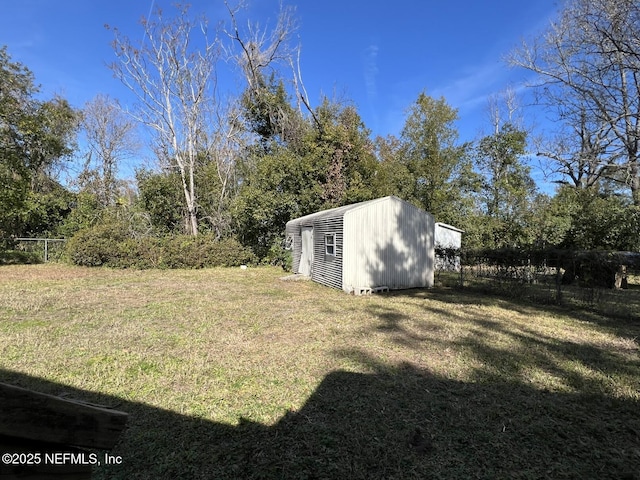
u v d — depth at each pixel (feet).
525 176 76.54
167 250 53.72
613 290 36.11
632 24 29.58
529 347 18.15
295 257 52.34
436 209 80.33
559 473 8.59
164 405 11.54
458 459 9.09
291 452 9.28
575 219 49.29
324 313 25.59
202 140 73.46
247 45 70.18
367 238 37.42
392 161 87.86
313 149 63.67
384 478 8.38
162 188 70.13
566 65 39.58
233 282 41.73
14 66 58.34
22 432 3.38
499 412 11.43
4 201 53.01
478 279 38.86
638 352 17.70
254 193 60.80
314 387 13.14
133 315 23.85
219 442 9.67
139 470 8.47
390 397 12.45
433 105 83.41
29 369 14.07
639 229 42.06
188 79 67.46
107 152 98.48
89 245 51.34
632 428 10.58
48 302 27.43
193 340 18.44
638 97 35.63
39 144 60.23
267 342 18.38
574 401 12.30
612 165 40.68
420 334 20.36
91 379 13.34
